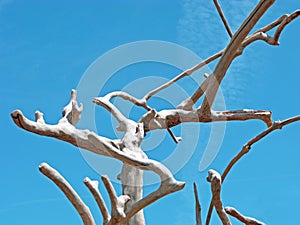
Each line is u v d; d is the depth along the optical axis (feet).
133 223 28.76
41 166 24.77
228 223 24.61
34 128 27.89
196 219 25.90
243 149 27.71
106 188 23.80
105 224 24.09
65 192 24.94
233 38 29.22
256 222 27.40
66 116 28.76
